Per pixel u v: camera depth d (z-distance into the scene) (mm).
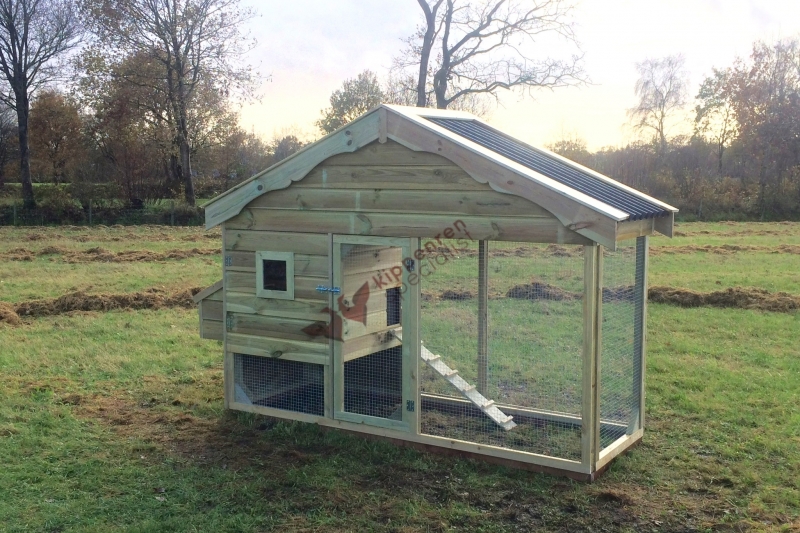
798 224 32375
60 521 5039
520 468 5883
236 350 7238
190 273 17688
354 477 5789
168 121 36875
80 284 15922
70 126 44344
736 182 38344
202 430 6934
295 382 7043
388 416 6641
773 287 15227
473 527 5004
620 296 6414
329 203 6520
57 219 31875
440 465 5988
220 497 5469
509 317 10523
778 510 5250
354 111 44812
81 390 8281
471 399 6809
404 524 5023
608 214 5109
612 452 6000
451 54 28719
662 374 8828
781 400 7750
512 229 5652
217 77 36719
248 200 6895
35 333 11242
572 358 8953
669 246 23031
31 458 6191
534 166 6414
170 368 9266
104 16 34562
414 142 5984
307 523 5047
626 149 43625
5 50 36125
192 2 35250
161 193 35750
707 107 46188
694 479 5816
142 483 5727
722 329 11281
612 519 5102
